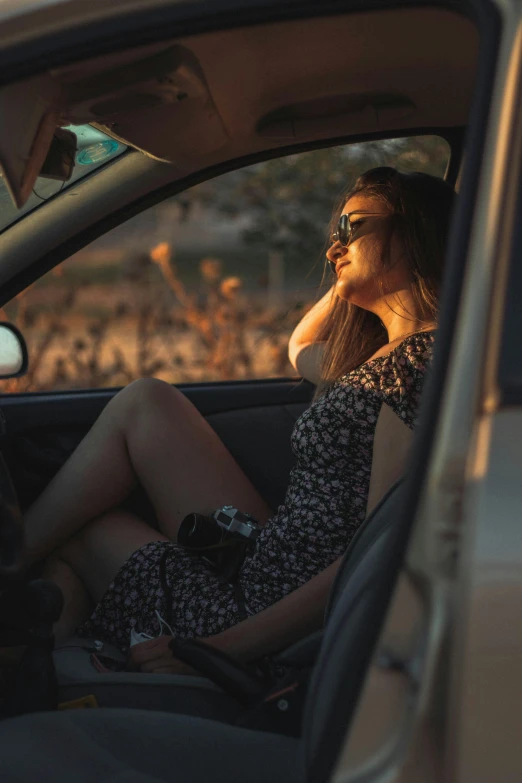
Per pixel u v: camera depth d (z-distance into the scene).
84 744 1.29
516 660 0.99
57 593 1.52
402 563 1.01
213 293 6.20
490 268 1.03
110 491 2.33
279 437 2.69
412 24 1.63
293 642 1.83
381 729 0.98
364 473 2.07
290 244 6.80
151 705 1.62
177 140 2.13
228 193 6.90
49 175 1.97
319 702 1.11
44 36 1.17
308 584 1.85
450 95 2.14
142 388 2.40
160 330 6.17
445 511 1.00
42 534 2.30
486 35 1.09
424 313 2.10
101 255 8.91
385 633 1.00
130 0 1.17
